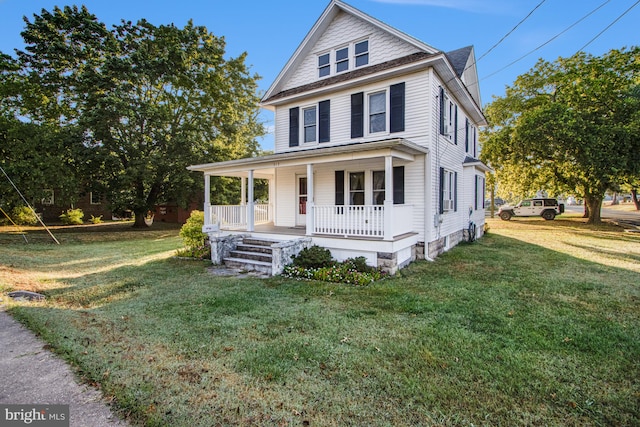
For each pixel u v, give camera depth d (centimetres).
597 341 382
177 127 1875
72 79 1658
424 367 321
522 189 2248
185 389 281
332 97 1046
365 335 399
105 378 296
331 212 834
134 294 586
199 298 559
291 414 250
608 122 1630
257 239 954
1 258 906
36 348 357
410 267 809
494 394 277
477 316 465
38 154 1445
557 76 1914
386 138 941
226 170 1048
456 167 1187
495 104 2309
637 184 1738
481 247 1141
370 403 263
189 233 1068
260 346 367
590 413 254
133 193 1917
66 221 2238
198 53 1866
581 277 702
